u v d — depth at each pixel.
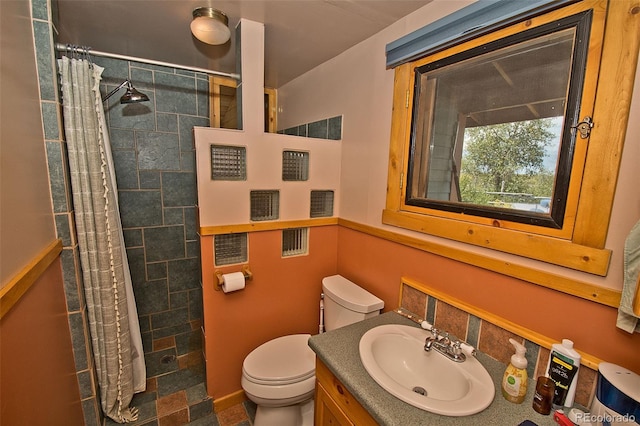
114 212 1.50
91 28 1.58
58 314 1.18
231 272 1.63
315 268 1.92
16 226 0.85
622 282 0.80
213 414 1.68
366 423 0.93
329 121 1.95
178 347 2.21
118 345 1.52
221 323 1.65
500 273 1.07
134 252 2.19
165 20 1.49
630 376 0.76
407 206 1.43
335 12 1.38
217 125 2.31
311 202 1.86
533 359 0.99
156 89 2.11
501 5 0.99
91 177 1.36
